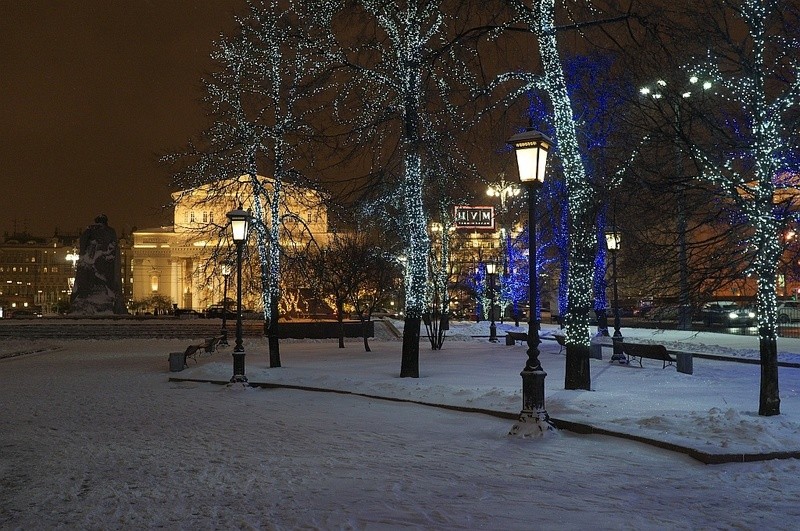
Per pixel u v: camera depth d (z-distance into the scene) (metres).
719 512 7.67
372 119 22.09
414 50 21.91
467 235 59.91
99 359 34.28
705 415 12.28
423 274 22.42
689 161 15.27
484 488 8.79
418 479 9.30
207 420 14.91
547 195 25.11
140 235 130.62
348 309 72.56
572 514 7.59
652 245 15.30
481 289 59.34
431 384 19.45
